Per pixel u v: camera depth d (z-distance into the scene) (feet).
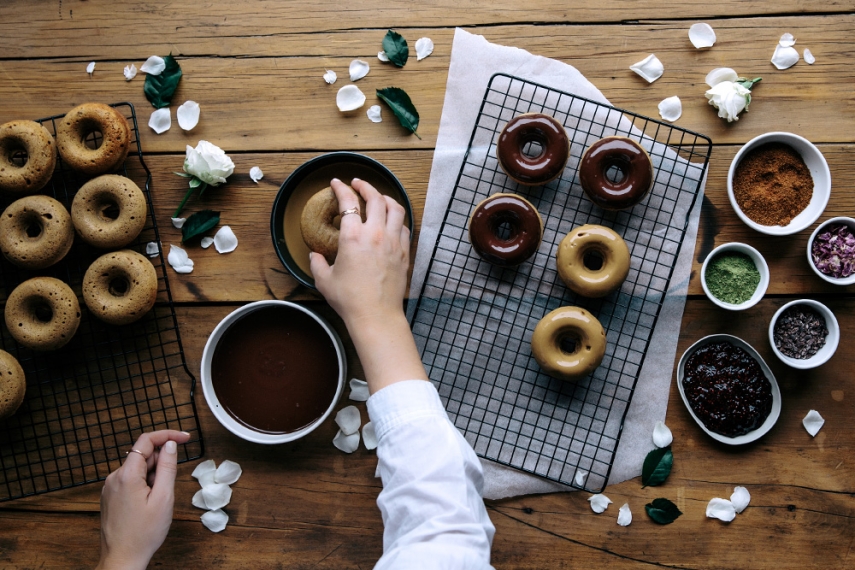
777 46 5.96
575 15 6.03
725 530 5.85
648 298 5.91
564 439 5.90
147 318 6.01
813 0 5.95
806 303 5.62
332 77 6.06
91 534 5.93
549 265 5.97
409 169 6.05
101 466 5.97
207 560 5.96
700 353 5.82
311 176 5.95
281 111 6.09
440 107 6.05
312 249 5.56
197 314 6.03
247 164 6.07
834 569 5.77
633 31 6.02
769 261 5.92
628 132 5.97
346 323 4.56
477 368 5.95
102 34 6.10
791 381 5.90
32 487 5.95
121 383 5.98
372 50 6.07
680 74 6.00
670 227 5.92
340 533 5.95
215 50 6.09
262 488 5.98
